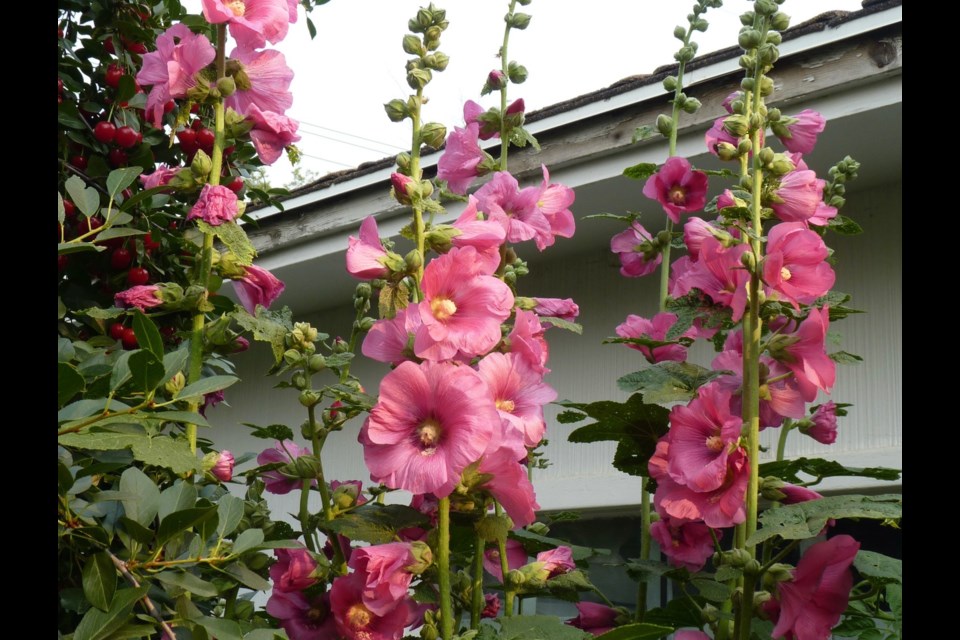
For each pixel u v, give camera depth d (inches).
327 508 80.1
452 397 62.7
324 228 177.3
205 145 100.0
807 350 72.4
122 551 57.5
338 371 87.7
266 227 185.8
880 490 129.3
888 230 138.9
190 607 57.2
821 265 70.5
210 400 95.5
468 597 74.3
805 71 120.7
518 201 87.1
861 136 125.1
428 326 62.9
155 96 76.4
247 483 88.7
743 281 71.6
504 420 65.8
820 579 65.7
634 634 58.4
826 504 62.2
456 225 70.0
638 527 158.7
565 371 172.2
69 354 62.4
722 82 129.6
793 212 74.8
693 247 78.2
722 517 68.6
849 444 135.8
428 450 63.1
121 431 51.6
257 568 71.7
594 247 171.6
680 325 76.5
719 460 67.6
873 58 116.0
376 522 73.4
